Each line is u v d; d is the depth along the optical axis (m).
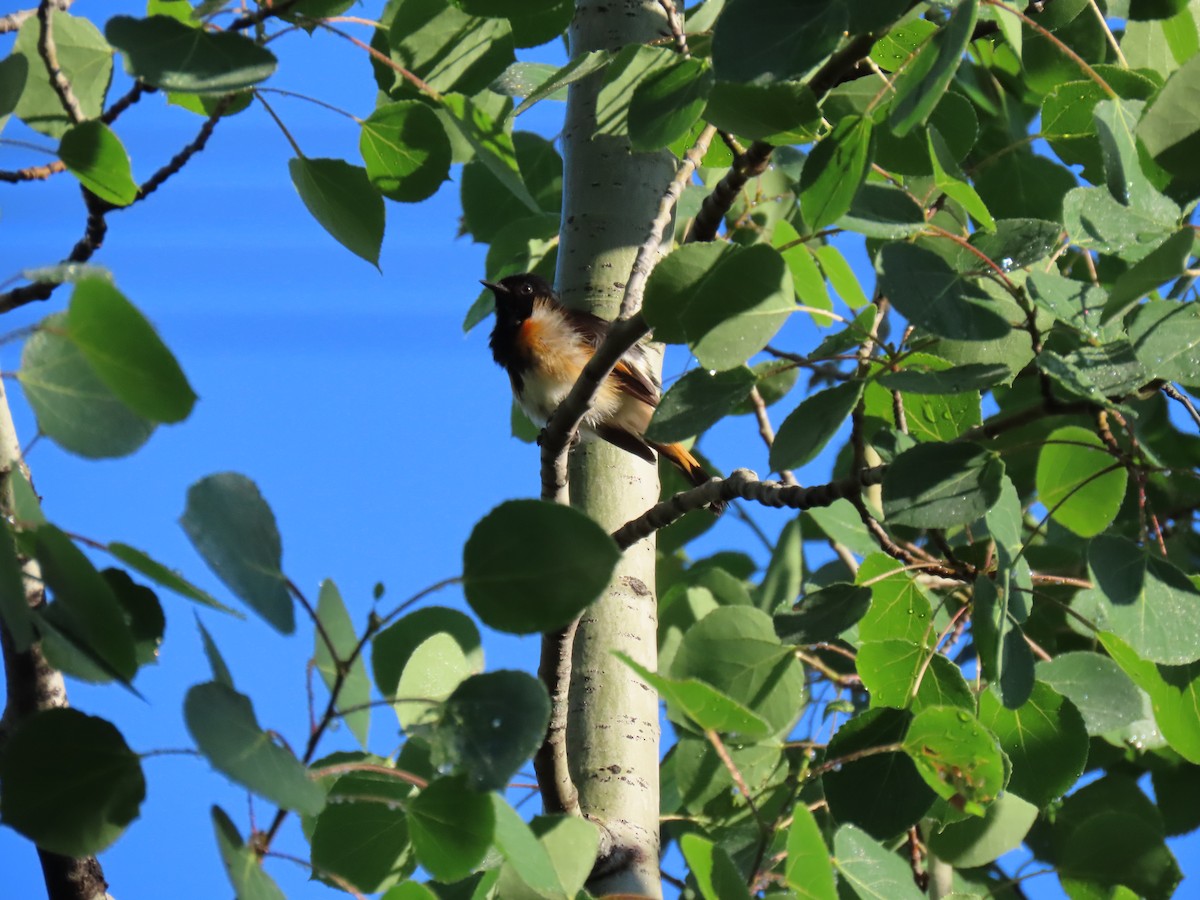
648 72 6.58
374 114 6.80
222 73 5.44
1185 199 6.05
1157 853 6.86
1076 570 9.66
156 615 5.01
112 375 3.74
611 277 8.74
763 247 5.88
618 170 8.90
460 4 6.64
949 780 5.79
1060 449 7.29
